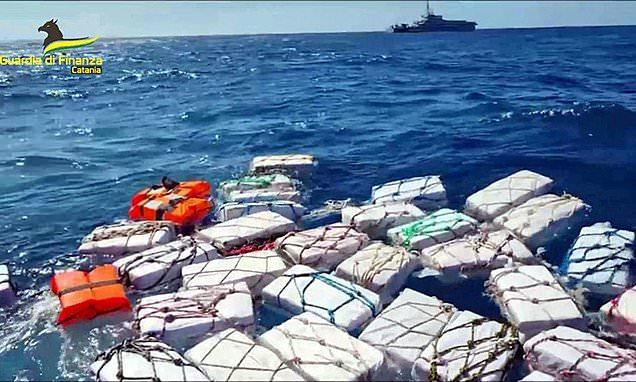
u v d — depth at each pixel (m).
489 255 11.62
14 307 11.23
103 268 11.58
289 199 15.54
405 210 13.89
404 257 11.62
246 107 30.69
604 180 16.30
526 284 10.41
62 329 10.33
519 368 8.80
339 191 17.05
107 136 24.72
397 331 9.38
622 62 42.56
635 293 9.96
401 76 42.97
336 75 45.69
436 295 11.05
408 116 26.41
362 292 10.39
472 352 8.74
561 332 9.02
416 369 8.68
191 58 68.94
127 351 8.93
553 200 13.98
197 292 10.52
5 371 9.44
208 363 8.59
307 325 9.39
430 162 19.09
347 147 21.66
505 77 38.22
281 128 25.16
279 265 11.50
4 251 13.83
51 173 19.58
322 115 27.77
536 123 22.92
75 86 38.81
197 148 22.50
